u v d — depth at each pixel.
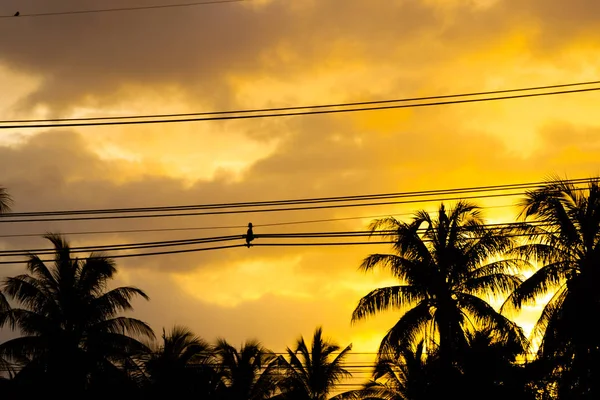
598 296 48.94
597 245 50.53
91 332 65.19
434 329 57.50
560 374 50.34
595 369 48.78
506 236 53.78
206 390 66.94
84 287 65.31
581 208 50.56
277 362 76.69
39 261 65.00
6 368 64.38
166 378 65.75
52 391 62.88
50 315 64.69
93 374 64.38
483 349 52.75
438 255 57.88
